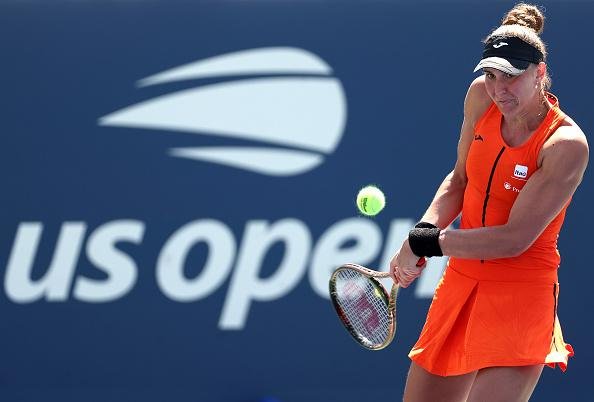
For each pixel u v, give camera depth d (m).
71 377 21.05
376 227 21.67
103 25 21.17
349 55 21.69
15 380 20.94
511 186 13.12
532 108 12.79
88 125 21.16
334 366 21.52
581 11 22.30
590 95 22.28
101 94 21.17
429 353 14.20
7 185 21.00
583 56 22.28
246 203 21.45
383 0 21.78
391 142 21.75
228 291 21.36
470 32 22.00
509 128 13.08
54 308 21.05
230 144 21.45
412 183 21.80
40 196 21.08
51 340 21.03
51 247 21.08
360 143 21.69
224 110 21.44
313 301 21.52
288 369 21.42
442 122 21.89
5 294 20.97
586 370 21.98
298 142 21.58
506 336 13.31
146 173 21.25
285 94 21.58
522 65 12.27
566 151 12.48
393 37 21.81
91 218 21.16
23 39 21.02
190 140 21.36
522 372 13.35
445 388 14.29
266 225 21.48
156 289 21.23
